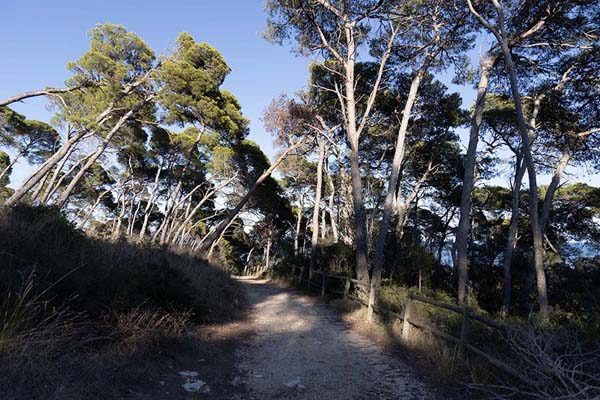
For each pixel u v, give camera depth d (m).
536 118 18.42
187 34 20.38
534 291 17.59
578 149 17.58
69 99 19.52
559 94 16.66
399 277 15.50
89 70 18.61
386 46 15.80
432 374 5.55
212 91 20.91
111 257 7.05
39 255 5.39
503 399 4.16
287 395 4.78
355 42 15.59
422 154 24.20
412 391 4.98
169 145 29.02
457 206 27.19
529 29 13.95
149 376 4.57
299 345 7.37
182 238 36.53
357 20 14.99
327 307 12.46
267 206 32.25
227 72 21.56
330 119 21.12
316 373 5.68
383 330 8.16
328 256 18.19
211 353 6.12
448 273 21.42
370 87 18.17
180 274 8.20
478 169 24.62
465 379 5.04
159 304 6.51
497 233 25.12
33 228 6.24
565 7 13.01
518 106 11.63
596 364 3.97
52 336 4.19
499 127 20.70
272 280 23.80
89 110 18.94
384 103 18.97
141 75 20.50
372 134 21.12
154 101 20.77
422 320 7.51
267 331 8.49
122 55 19.70
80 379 3.77
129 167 32.47
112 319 5.40
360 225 14.13
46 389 3.36
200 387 4.64
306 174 29.25
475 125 13.82
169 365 5.15
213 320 8.35
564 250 23.06
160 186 38.34
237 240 53.66
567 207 23.59
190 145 27.52
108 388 3.86
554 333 4.59
